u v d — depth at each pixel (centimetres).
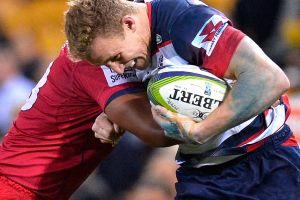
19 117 1480
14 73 2669
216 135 1192
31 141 1455
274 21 2705
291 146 1312
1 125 2525
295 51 2698
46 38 3089
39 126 1441
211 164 1291
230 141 1269
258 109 1153
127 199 2156
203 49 1170
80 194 2150
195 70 1183
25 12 3142
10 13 3130
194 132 1175
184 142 1241
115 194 2164
